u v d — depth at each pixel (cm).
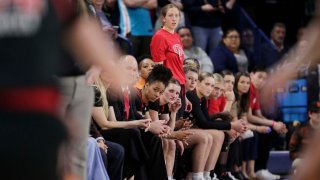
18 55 634
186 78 1845
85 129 973
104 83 1533
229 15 2628
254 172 2231
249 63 2567
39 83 636
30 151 617
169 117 1716
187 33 2331
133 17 2261
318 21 714
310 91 2342
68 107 943
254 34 2620
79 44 726
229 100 2041
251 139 2145
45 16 641
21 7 638
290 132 2352
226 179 1970
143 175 1545
